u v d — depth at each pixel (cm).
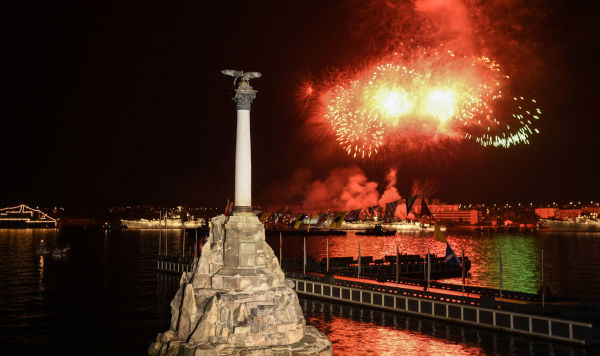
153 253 19625
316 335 4647
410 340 5881
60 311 7750
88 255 18575
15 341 5975
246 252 4547
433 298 6950
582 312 5766
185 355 4138
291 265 11244
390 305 7400
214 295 4416
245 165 4653
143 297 9088
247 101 4662
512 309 6081
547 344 5506
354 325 6662
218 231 4744
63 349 5653
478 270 13775
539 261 16375
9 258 16862
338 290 8244
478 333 6072
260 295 4428
